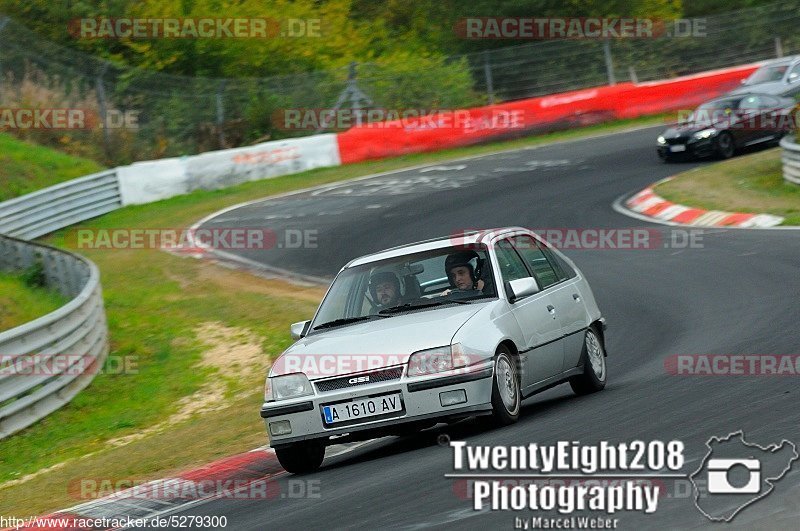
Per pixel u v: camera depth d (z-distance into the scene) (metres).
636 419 23.41
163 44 124.56
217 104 114.31
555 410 26.88
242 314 54.12
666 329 39.28
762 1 153.50
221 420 34.56
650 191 70.00
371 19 152.50
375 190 86.00
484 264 26.55
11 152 96.25
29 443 37.94
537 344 26.36
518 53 122.56
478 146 106.69
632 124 107.88
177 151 110.56
